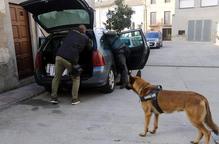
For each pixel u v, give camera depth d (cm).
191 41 3856
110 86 708
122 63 738
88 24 668
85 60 649
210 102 629
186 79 901
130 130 480
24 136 466
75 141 443
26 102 654
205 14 3772
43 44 699
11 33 753
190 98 402
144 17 4825
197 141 421
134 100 652
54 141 445
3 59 727
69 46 598
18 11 817
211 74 988
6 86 738
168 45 2942
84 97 686
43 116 557
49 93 729
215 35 3478
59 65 607
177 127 489
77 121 527
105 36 727
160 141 437
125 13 2475
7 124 518
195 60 1423
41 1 602
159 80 887
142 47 820
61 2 610
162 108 425
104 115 556
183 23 4028
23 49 842
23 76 842
